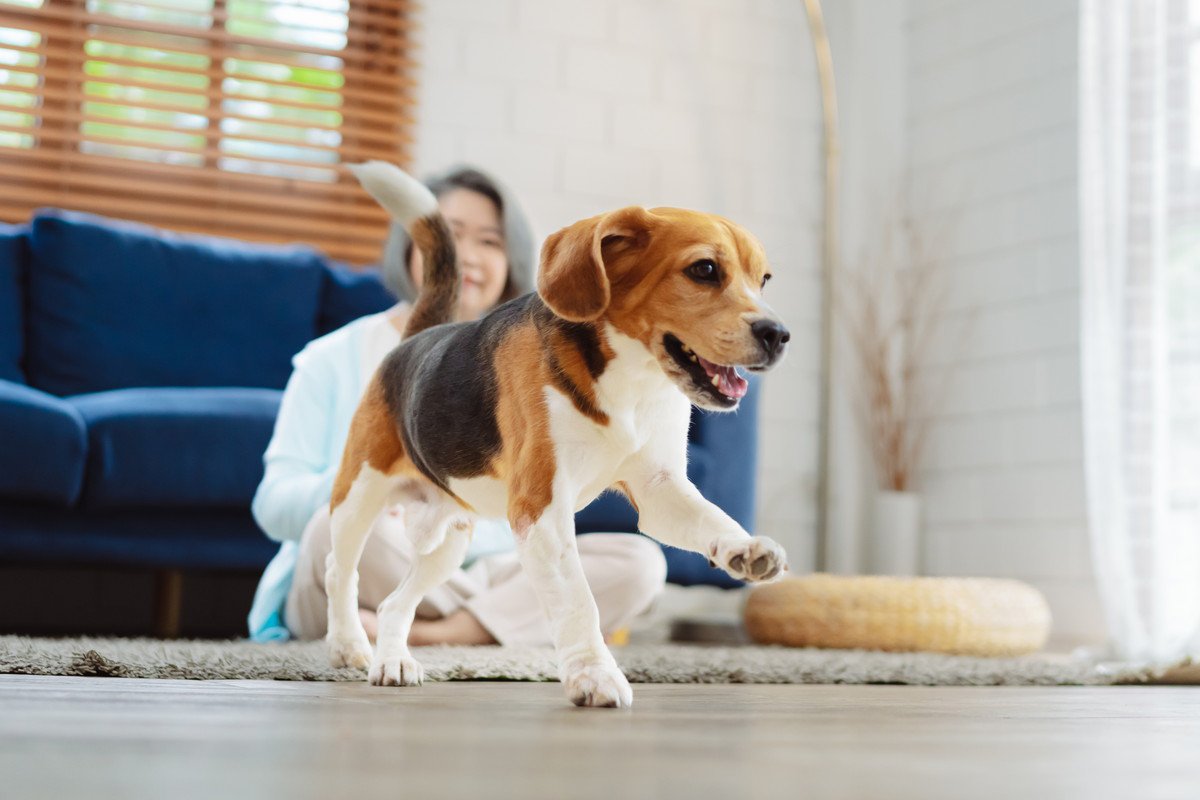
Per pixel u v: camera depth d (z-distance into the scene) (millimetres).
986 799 635
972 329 4176
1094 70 3463
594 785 655
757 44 4531
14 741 813
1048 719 1216
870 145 4492
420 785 643
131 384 3260
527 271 2566
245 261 3467
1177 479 3275
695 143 4422
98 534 2756
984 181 4188
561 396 1284
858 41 4527
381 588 2227
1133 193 3357
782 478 4402
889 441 4305
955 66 4340
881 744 912
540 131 4234
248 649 1897
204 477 2777
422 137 4090
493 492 1400
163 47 3791
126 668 1535
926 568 4281
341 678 1588
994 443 4066
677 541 1339
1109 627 3334
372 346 2482
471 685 1550
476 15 4184
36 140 3762
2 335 3197
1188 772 771
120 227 3391
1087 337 3434
